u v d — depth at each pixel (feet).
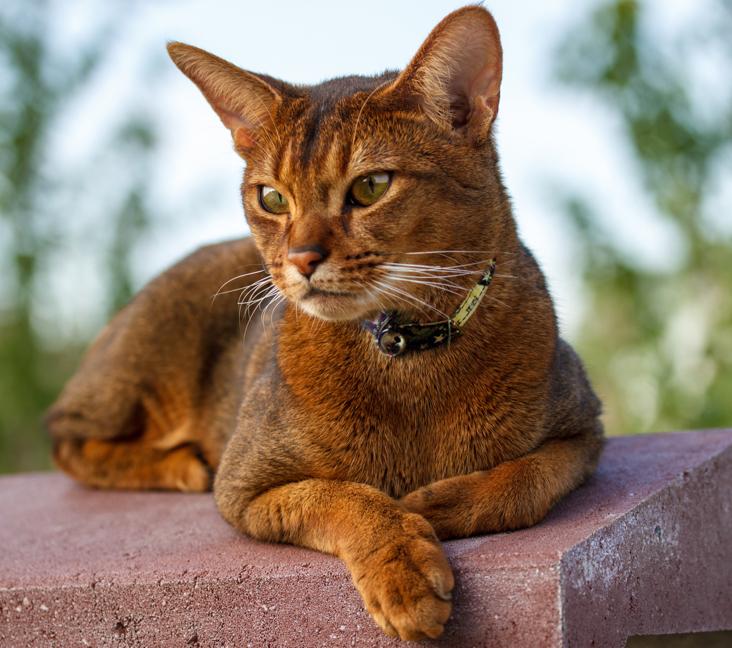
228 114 2.75
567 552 2.32
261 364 2.96
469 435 2.57
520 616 2.31
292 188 2.55
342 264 2.48
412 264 2.52
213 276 3.28
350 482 2.54
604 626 2.40
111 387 3.30
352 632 2.41
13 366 5.56
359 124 2.53
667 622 2.60
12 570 2.67
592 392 2.84
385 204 2.50
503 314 2.57
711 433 3.20
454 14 2.52
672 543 2.65
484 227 2.58
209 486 3.19
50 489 3.44
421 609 2.28
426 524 2.38
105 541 2.81
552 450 2.60
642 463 2.86
